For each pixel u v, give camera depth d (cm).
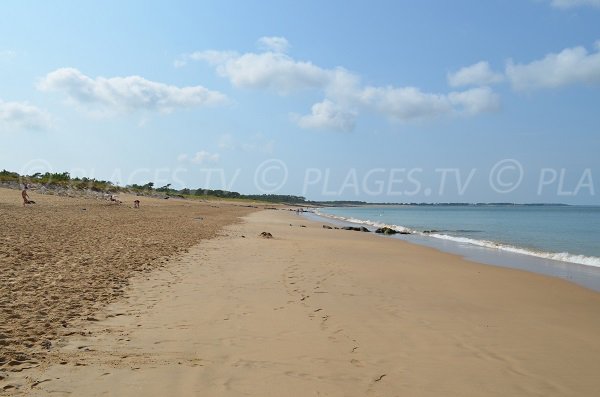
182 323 710
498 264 1767
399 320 790
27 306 721
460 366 573
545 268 1667
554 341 695
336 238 2764
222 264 1351
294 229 3472
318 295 973
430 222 5938
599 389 511
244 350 598
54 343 575
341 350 615
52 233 1675
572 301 1039
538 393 497
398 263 1636
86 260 1186
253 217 5450
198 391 457
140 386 462
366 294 1013
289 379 504
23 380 455
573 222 5791
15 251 1180
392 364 570
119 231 2041
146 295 884
